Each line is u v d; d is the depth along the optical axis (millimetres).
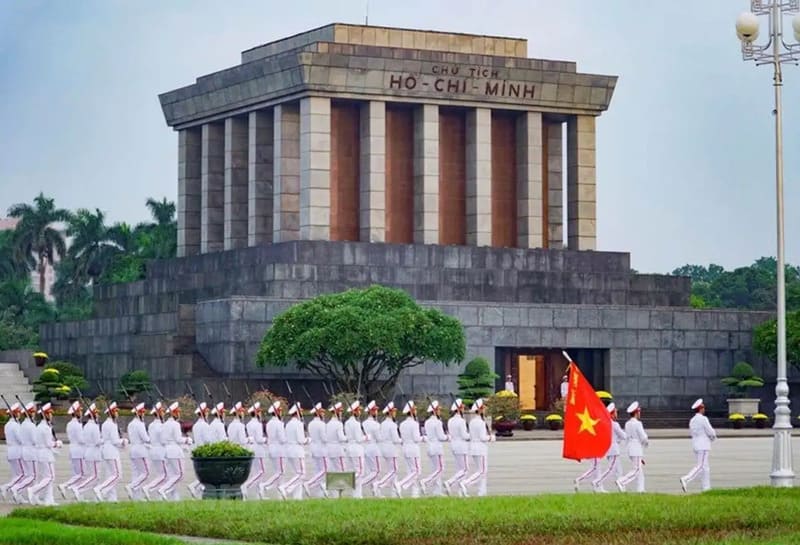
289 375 113188
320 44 120188
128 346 125938
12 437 56312
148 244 172625
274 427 59531
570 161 129500
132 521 44000
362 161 123312
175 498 58062
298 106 123062
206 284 124812
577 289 125812
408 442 59344
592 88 128125
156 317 123312
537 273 124562
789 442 58781
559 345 119750
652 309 122438
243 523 42812
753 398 122500
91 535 39812
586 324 120562
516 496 50969
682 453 85500
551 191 131375
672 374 122625
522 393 120062
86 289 178250
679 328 123000
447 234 126812
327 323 106000
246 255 123062
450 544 40156
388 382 109938
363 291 109875
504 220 128625
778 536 42000
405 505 46875
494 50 128375
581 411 55969
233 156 128125
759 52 60469
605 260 127750
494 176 128375
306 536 40812
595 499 49000
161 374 118000
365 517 43312
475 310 117688
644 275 128750
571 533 42125
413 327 106562
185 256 132750
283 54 121750
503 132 128875
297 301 114312
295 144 122812
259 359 107938
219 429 60781
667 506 46500
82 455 57156
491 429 101938
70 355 135125
